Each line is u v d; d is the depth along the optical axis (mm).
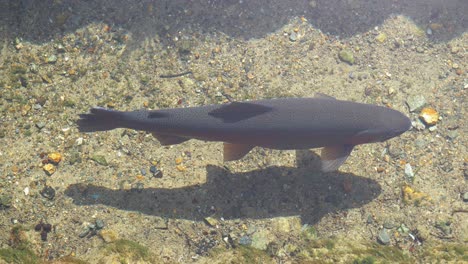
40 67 1063
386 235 978
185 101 1068
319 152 1045
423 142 1051
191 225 978
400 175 1026
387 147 1045
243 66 1104
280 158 1035
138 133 1027
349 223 993
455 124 1065
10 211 954
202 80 1086
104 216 966
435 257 943
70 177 989
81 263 915
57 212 962
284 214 997
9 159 988
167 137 906
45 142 1008
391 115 915
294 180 1023
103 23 1104
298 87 1095
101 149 1014
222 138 891
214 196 1002
